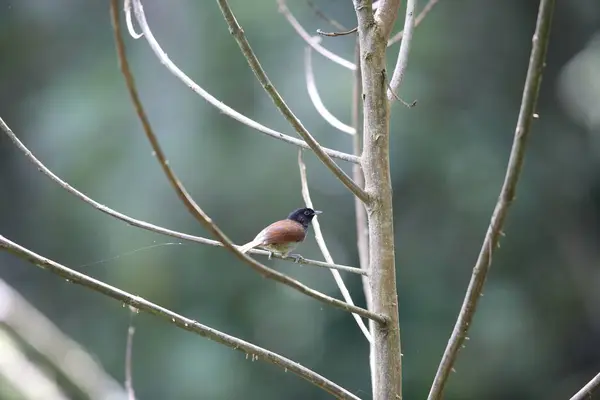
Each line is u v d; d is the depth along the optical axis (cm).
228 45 1652
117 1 262
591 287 1731
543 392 1673
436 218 1662
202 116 1661
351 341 1647
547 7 292
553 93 1820
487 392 1661
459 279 1656
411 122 1652
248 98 1648
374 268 403
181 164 1650
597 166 1783
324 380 370
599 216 1764
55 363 940
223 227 1630
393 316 399
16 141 387
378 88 412
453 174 1648
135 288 1655
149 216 1652
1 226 1820
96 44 1812
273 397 1634
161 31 1728
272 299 1636
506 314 1697
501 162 1673
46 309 1767
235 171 1622
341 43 1642
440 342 1638
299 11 1650
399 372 396
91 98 1755
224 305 1642
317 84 1598
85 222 1723
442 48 1684
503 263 1736
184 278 1645
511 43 1731
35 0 1836
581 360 1714
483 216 1642
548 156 1778
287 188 1605
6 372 848
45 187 1777
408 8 449
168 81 1702
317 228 464
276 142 1617
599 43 1823
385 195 406
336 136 1575
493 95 1712
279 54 1638
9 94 1834
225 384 1616
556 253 1741
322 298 349
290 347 1648
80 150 1730
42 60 1842
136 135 1702
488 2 1716
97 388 956
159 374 1639
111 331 1702
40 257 343
